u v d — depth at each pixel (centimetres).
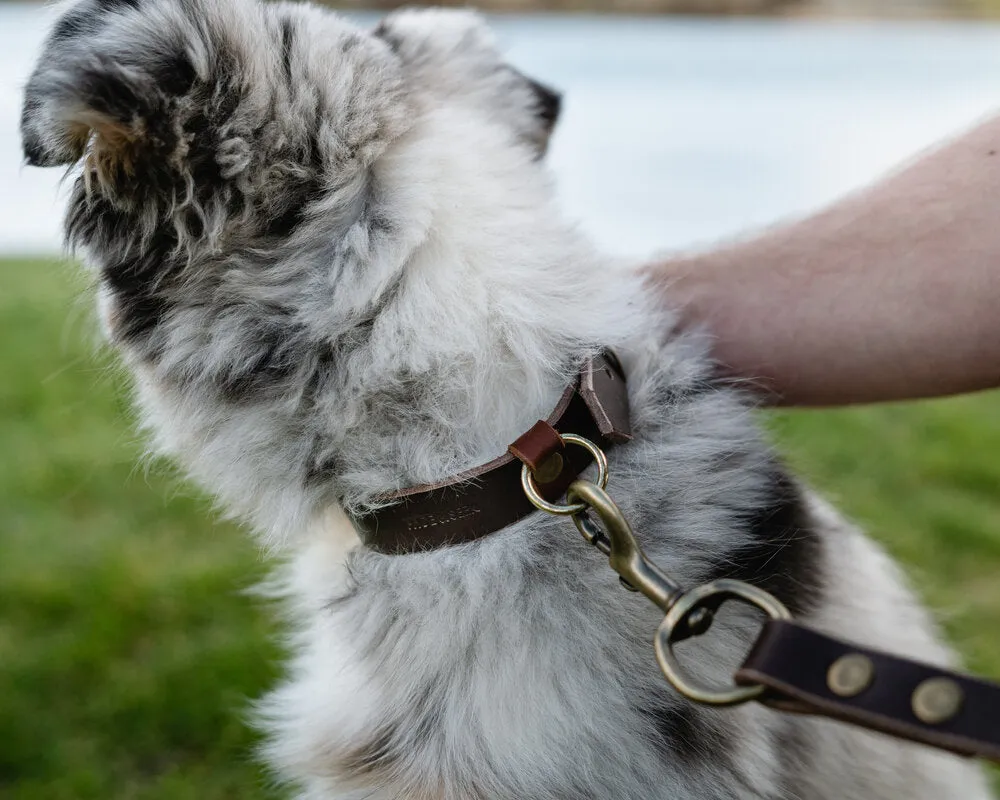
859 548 66
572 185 237
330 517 60
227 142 54
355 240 56
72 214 57
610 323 58
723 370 62
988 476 138
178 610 104
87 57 53
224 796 84
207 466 60
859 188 66
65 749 87
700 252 66
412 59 63
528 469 54
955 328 60
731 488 58
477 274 56
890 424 158
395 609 57
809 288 62
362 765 57
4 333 192
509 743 55
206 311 57
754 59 454
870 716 45
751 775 56
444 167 57
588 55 444
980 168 60
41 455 140
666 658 48
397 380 56
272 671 94
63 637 99
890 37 534
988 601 109
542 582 56
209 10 55
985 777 74
